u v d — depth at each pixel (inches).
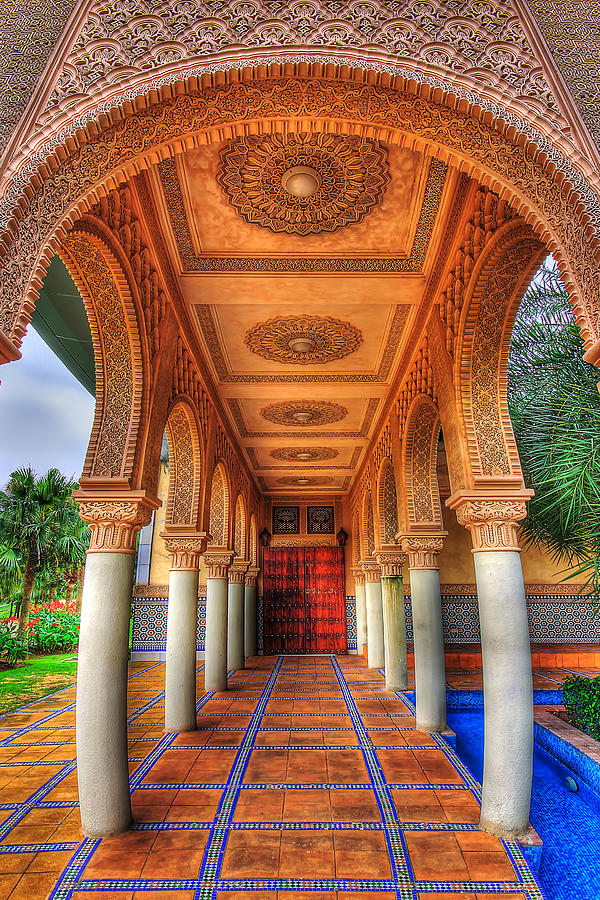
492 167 77.3
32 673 302.5
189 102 74.3
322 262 135.8
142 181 110.1
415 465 177.2
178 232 125.9
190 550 174.9
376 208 118.8
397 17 74.5
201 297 147.9
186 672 170.4
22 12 71.6
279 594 412.5
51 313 170.9
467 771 132.4
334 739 159.6
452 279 121.7
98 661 104.3
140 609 350.3
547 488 151.5
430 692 168.2
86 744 101.8
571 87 73.4
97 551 109.5
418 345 156.9
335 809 110.7
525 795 99.0
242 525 315.3
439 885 84.0
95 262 102.1
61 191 68.5
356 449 305.0
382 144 101.0
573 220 70.1
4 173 63.4
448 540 371.6
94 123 68.7
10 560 380.5
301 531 426.0
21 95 68.0
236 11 73.5
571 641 348.2
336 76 73.5
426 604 171.6
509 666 103.2
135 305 110.0
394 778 127.8
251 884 84.5
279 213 120.0
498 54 74.3
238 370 198.5
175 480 178.4
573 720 165.6
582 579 355.6
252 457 322.7
